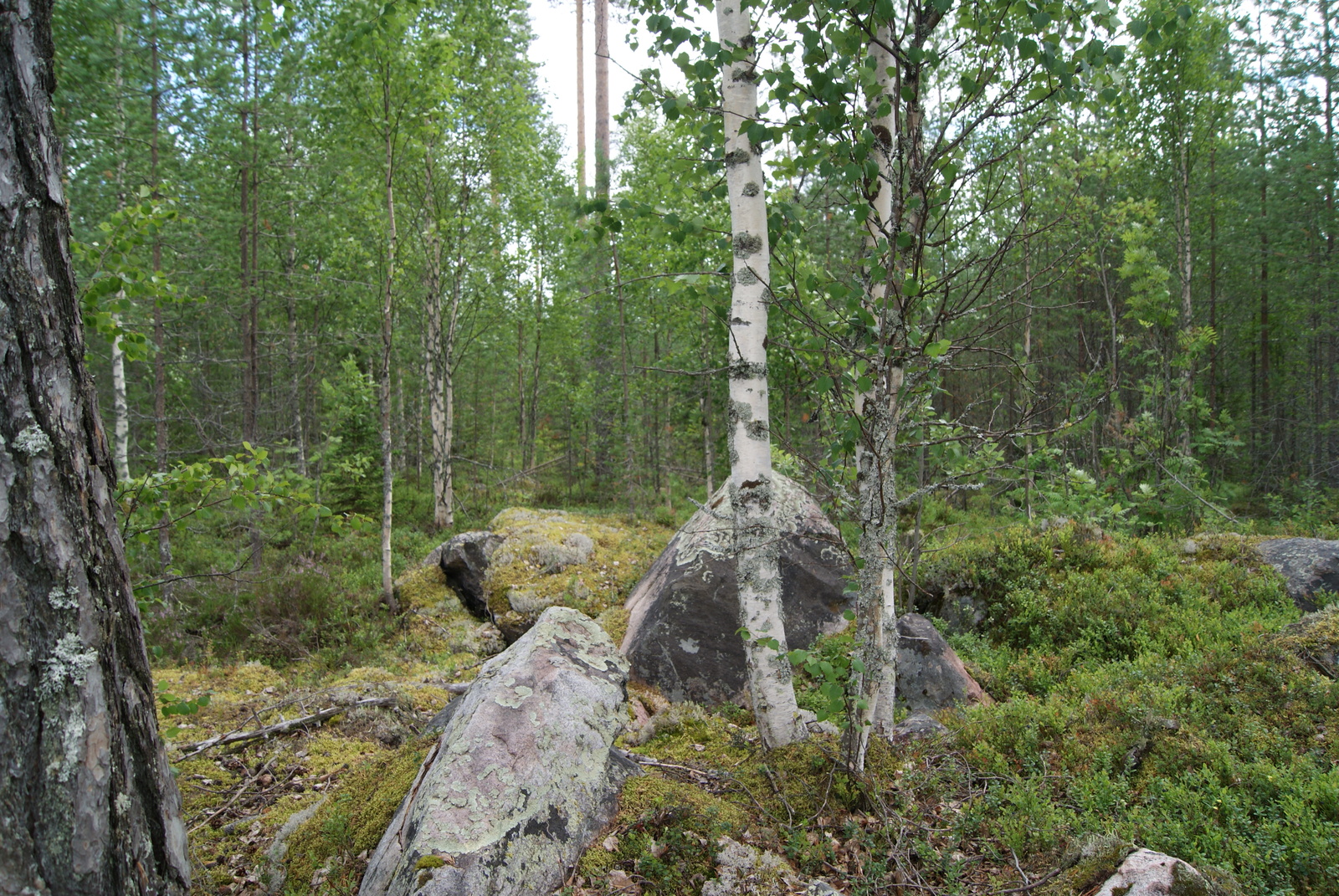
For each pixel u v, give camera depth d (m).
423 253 14.84
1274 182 16.95
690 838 3.52
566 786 3.56
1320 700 4.71
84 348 2.14
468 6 14.79
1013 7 3.83
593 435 21.33
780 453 9.31
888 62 4.76
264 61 12.14
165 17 9.11
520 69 16.94
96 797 1.91
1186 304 13.88
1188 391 13.09
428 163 14.39
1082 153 13.01
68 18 8.05
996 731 4.85
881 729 4.79
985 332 4.16
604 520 15.43
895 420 4.05
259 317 16.05
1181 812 3.79
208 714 5.83
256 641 9.19
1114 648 6.84
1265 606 7.15
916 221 3.93
